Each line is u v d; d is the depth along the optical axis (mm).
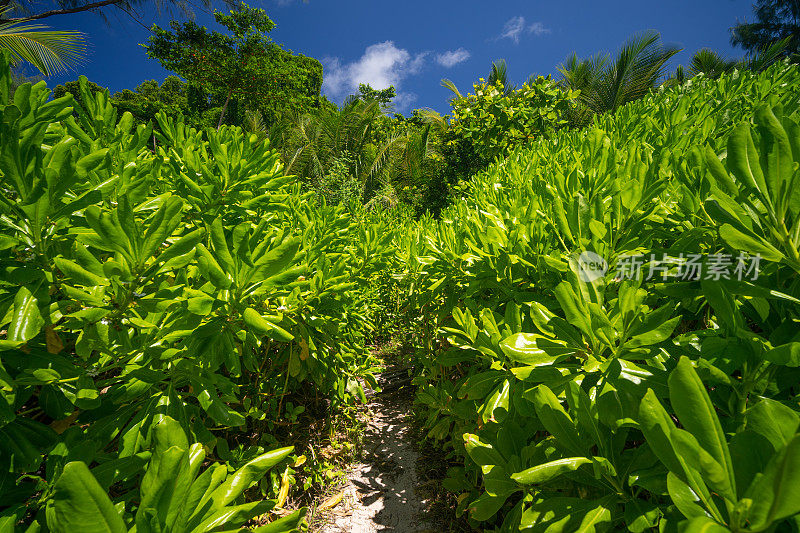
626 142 2420
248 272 1104
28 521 1019
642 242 1301
